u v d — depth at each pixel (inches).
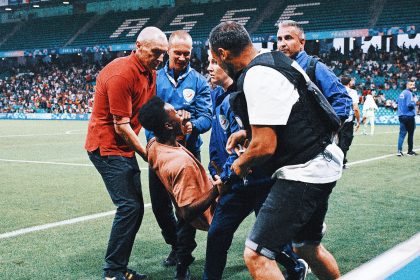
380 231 205.5
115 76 137.3
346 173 366.6
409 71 1272.1
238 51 101.0
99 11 1903.3
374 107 774.5
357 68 1354.6
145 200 278.4
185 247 148.4
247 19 1534.2
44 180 350.0
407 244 52.5
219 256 129.3
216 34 101.7
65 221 227.0
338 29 1358.3
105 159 145.3
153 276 156.3
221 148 141.0
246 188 123.3
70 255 176.4
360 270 47.0
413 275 50.0
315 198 98.7
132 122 148.0
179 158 125.0
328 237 197.0
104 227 216.1
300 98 96.0
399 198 273.7
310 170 97.0
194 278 155.6
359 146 585.6
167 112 130.0
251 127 95.0
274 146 94.0
